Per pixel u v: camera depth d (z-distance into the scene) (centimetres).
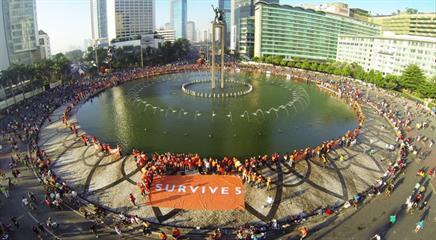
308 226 5262
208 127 9812
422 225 5116
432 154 8006
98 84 15375
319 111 11706
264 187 6150
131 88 15338
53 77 16275
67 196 5994
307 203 5822
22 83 14175
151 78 18075
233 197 5884
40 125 9944
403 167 7219
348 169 6950
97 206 5709
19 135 8788
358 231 5125
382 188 6362
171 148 8206
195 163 6794
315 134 9344
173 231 4953
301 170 6756
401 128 9938
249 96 13812
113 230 5150
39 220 5375
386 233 5075
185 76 18875
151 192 6000
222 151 8019
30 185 6450
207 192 6006
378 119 10844
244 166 6619
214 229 5184
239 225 5269
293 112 11525
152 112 11350
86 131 9412
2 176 6738
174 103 12500
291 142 8694
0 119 10638
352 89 15300
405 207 5750
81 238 4962
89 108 11888
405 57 18662
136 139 8825
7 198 6000
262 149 8169
